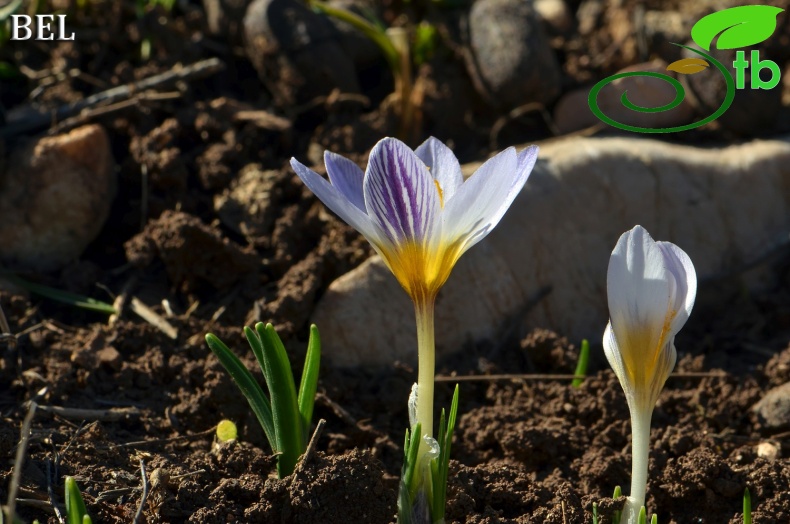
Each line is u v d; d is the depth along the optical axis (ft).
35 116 1.57
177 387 1.39
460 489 1.26
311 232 1.52
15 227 1.50
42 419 1.31
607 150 1.59
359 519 1.21
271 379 1.21
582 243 1.56
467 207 1.11
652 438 1.37
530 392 1.43
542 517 1.26
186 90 1.60
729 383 1.45
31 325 1.43
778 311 1.59
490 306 1.51
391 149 1.11
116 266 1.53
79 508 1.13
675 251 1.15
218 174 1.54
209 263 1.48
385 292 1.47
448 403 1.44
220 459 1.28
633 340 1.15
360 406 1.42
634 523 1.18
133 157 1.55
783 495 1.28
